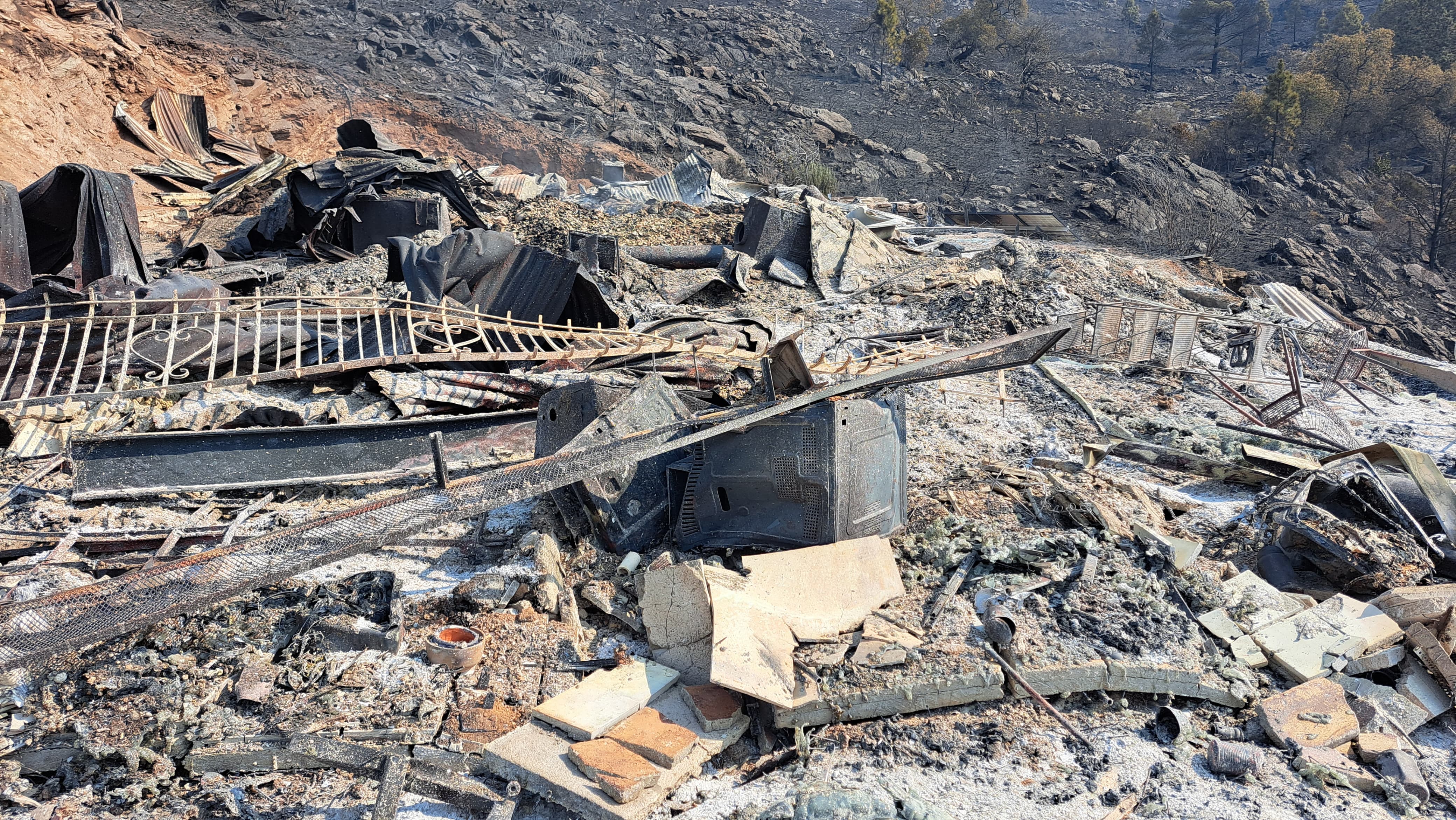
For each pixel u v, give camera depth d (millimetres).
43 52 26406
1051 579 5531
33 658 3432
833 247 16641
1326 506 6855
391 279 10922
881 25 111500
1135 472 8281
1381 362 11781
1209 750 4539
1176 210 66938
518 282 10680
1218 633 5293
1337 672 5082
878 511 6152
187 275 10219
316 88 42688
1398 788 4281
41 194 11695
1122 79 135125
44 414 7879
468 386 8625
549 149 48094
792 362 5828
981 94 105688
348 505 7242
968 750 4547
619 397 6781
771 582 5355
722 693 4801
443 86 52000
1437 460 8922
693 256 17141
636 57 77312
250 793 4230
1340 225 79062
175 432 7312
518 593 5695
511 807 4078
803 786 4148
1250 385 11266
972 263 17062
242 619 5297
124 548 6414
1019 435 9258
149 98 30172
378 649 5156
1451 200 77062
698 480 6172
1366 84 103562
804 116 76312
